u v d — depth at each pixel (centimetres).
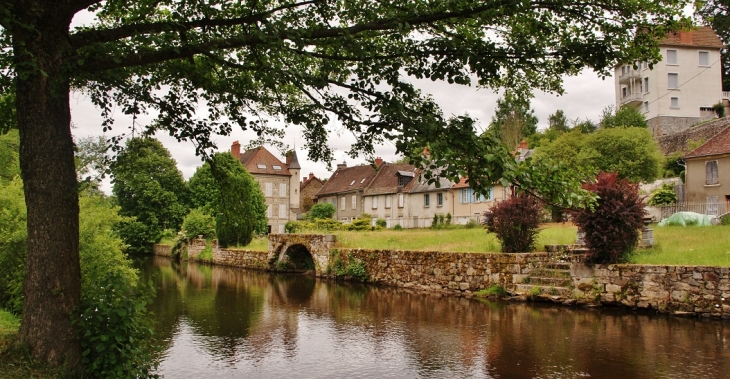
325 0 595
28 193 573
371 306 1481
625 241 1387
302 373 809
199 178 4959
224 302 1592
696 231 1845
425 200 4428
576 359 862
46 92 567
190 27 598
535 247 1731
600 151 3294
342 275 2225
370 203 5112
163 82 701
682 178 3394
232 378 787
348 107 597
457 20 620
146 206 4744
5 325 774
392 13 564
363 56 567
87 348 571
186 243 3922
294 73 550
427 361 867
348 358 896
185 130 721
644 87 5100
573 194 541
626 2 564
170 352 948
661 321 1176
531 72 685
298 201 6000
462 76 599
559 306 1405
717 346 936
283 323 1230
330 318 1293
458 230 2817
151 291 623
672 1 589
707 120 4519
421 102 595
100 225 1131
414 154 538
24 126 573
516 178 525
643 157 3183
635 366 815
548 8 583
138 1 660
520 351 922
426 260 1845
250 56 587
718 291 1186
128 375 575
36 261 568
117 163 632
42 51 547
